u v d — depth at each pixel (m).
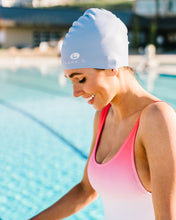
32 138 6.40
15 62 23.78
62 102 9.84
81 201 1.49
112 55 1.08
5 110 8.86
